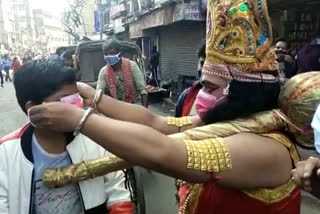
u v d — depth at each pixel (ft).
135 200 10.81
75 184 5.08
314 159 3.34
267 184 3.79
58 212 5.08
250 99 3.90
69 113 3.40
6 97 59.88
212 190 4.07
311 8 24.26
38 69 4.62
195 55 43.47
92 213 5.15
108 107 4.98
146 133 3.45
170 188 15.40
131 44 24.17
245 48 3.85
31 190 4.98
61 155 5.05
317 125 3.62
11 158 5.01
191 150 3.54
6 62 101.71
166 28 53.62
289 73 20.27
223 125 3.92
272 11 27.22
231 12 3.85
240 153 3.65
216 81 3.99
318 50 18.38
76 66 27.09
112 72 14.60
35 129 4.99
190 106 6.56
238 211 3.96
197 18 33.71
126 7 78.38
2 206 4.99
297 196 4.17
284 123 4.01
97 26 126.41
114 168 4.41
